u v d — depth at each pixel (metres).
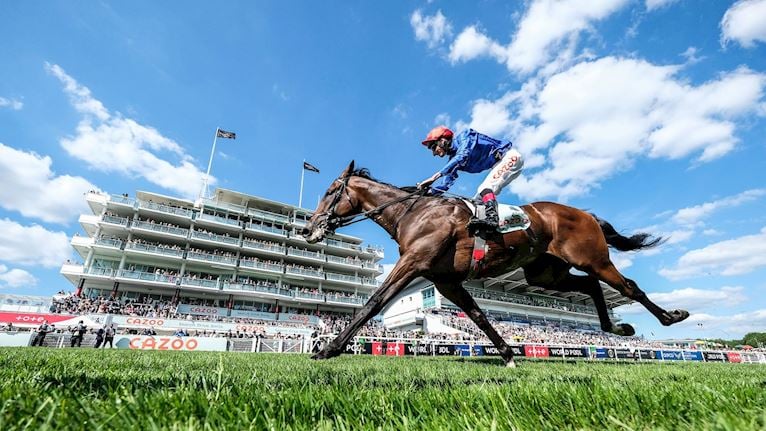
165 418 1.27
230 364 4.97
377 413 1.56
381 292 3.81
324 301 48.47
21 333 18.88
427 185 4.57
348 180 5.04
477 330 38.59
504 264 4.32
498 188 4.56
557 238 4.52
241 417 1.31
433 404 1.74
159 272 40.94
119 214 43.84
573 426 1.43
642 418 1.47
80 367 3.68
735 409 1.44
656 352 20.41
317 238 4.92
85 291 40.19
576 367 5.80
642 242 4.90
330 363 5.84
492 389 2.06
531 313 50.41
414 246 4.12
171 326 32.94
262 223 51.19
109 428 1.19
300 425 1.30
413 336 31.53
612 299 46.25
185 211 45.41
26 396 1.49
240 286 43.72
